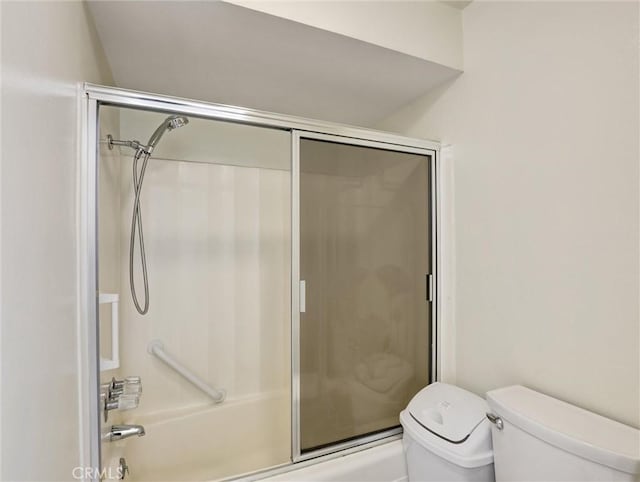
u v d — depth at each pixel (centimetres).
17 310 52
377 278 164
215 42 139
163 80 172
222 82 174
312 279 150
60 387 79
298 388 146
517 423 107
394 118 211
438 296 176
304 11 128
